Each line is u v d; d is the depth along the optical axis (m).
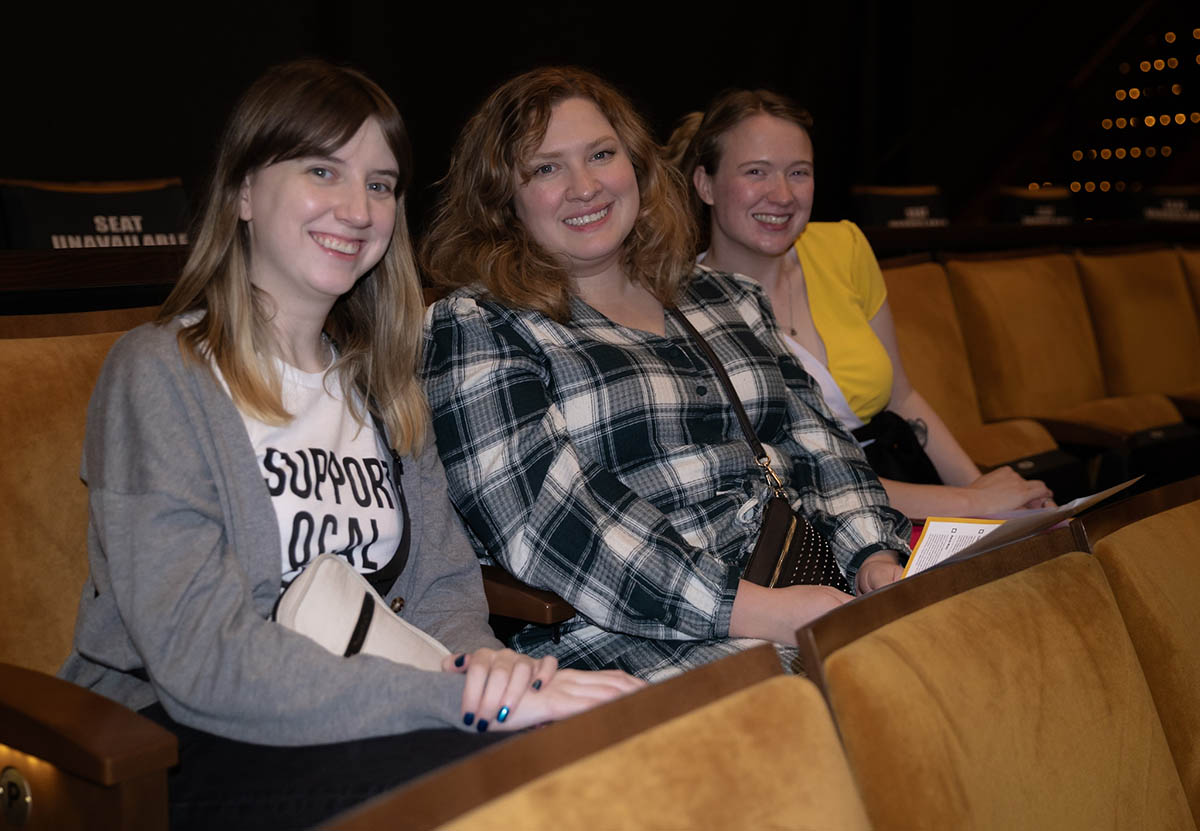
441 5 5.00
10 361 1.43
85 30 4.17
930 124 6.55
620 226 1.82
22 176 4.10
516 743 0.71
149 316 1.67
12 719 1.07
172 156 4.45
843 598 1.57
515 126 1.79
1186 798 1.12
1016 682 0.96
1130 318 3.93
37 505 1.40
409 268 1.55
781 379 1.96
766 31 6.03
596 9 5.46
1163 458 3.31
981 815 0.87
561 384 1.71
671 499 1.73
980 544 1.41
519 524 1.63
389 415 1.54
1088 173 7.32
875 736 0.84
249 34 4.56
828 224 2.47
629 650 1.66
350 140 1.40
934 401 3.07
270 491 1.34
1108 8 6.94
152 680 1.21
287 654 1.17
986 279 3.43
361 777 1.12
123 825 1.00
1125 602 1.16
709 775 0.72
